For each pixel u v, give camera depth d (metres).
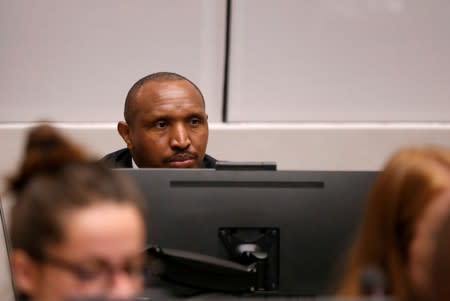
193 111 4.83
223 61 7.39
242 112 7.45
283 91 7.46
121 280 1.72
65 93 7.28
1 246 6.49
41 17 7.20
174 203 3.12
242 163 3.16
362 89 7.52
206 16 7.33
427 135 7.44
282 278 3.14
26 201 1.73
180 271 3.05
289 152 7.32
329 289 3.02
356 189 3.16
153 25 7.30
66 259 1.70
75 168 1.78
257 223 3.13
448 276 1.82
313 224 3.15
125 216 1.72
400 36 7.50
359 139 7.39
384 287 2.01
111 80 7.31
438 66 7.57
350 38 7.46
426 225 2.00
